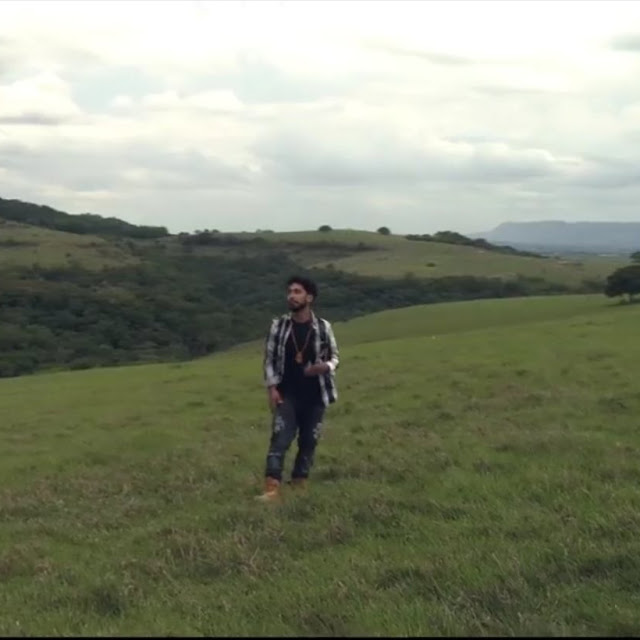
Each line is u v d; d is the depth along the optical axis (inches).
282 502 354.9
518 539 292.5
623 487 357.4
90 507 403.2
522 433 501.0
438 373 938.7
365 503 341.4
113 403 986.7
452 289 4471.0
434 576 254.2
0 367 2503.7
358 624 217.9
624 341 1101.7
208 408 860.6
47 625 227.8
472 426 569.3
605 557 265.3
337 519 319.9
